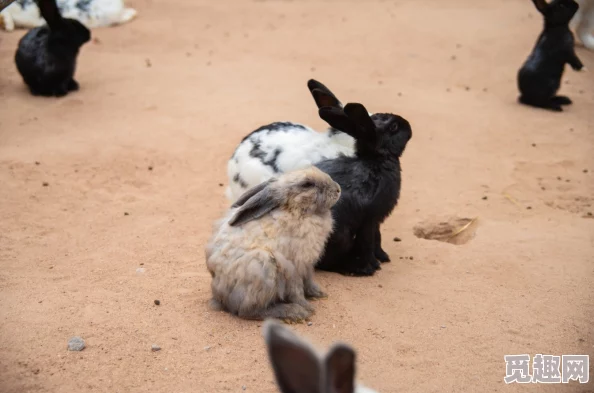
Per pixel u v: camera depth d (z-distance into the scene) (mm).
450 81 3119
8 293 1652
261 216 1563
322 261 1753
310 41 3684
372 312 1623
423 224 1996
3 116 2588
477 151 2408
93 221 1961
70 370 1455
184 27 3912
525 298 1684
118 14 3873
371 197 1708
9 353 1483
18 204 2025
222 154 2350
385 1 4590
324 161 1743
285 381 842
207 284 1703
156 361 1480
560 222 1992
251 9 4340
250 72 3166
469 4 4504
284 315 1573
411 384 1447
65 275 1726
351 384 844
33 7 3705
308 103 2768
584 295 1693
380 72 3211
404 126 1741
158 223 1957
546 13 2699
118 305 1622
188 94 2854
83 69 3176
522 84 2799
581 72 3270
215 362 1480
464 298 1679
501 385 1453
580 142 2484
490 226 1969
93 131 2484
